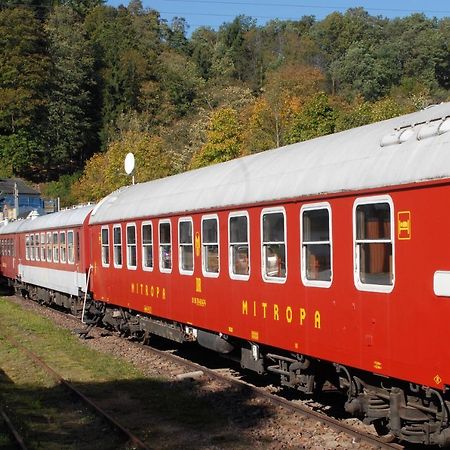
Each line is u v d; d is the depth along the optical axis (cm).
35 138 8931
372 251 749
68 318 2216
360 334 768
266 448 827
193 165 5038
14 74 8894
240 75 11156
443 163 648
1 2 10450
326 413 984
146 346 1577
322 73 8194
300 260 881
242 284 1040
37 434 929
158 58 11131
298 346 897
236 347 1192
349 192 775
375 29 10469
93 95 10075
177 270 1277
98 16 12019
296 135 4791
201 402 1070
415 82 8512
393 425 750
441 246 647
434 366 657
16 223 3231
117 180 5369
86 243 1872
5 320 2147
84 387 1197
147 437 895
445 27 9531
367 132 834
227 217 1075
